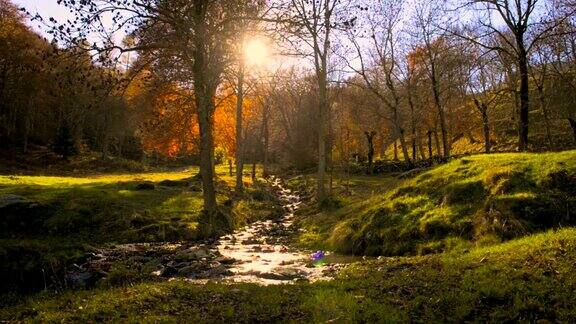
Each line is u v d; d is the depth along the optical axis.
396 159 62.53
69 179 35.44
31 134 75.88
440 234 15.22
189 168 82.75
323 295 9.98
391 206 18.27
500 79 59.22
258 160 91.50
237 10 22.48
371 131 57.91
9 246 16.64
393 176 46.47
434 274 10.90
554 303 8.62
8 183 28.09
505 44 36.19
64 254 16.58
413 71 45.25
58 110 70.62
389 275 11.51
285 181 58.03
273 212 32.25
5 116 73.25
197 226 22.80
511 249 11.64
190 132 33.62
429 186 18.80
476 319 8.44
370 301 9.46
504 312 8.53
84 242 19.53
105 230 21.36
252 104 50.78
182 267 14.71
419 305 9.16
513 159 17.75
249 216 29.59
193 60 24.83
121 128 70.50
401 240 15.87
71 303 10.54
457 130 57.72
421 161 48.06
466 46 29.47
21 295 13.64
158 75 23.88
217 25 22.09
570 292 8.77
